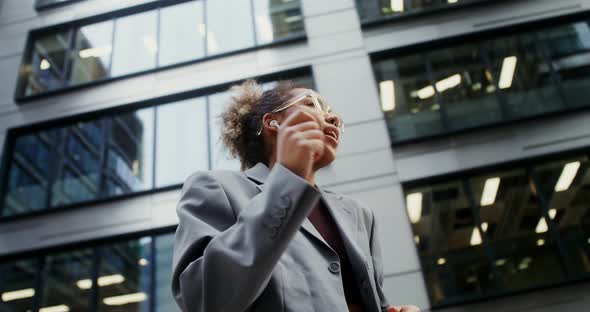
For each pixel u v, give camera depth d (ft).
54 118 32.68
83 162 30.76
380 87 29.58
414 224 24.54
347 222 4.73
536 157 25.72
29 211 28.91
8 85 34.58
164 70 33.40
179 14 35.78
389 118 28.27
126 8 36.60
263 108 5.53
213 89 31.91
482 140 26.76
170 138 30.55
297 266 3.66
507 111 27.48
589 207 23.59
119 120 32.14
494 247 23.17
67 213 28.71
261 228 2.90
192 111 31.40
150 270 26.16
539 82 28.02
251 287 2.87
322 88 29.40
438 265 23.07
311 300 3.45
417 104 28.60
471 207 24.81
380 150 26.73
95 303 25.50
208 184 4.24
